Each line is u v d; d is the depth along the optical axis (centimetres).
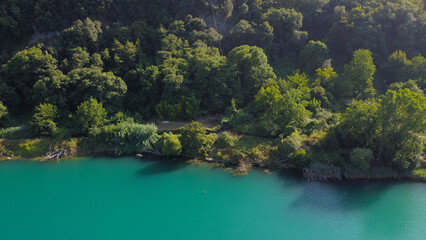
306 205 5706
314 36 11869
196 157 7175
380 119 6197
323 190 6075
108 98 8062
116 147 7438
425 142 6481
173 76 8181
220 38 10325
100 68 8669
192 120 8362
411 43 9856
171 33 9738
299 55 10869
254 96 8338
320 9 11875
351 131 6644
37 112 7800
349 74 8994
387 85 9531
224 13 10675
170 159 7206
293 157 6600
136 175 6681
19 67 8100
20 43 9219
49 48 8594
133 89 8912
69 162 7138
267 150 6888
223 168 6794
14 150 7312
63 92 7938
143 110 8438
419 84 8650
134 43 9581
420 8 10381
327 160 6419
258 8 11031
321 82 9019
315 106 7950
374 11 10444
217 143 7244
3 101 7931
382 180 6303
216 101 8331
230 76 8431
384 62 10050
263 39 10225
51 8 9194
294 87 8550
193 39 9750
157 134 7544
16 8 8944
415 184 6200
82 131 7656
